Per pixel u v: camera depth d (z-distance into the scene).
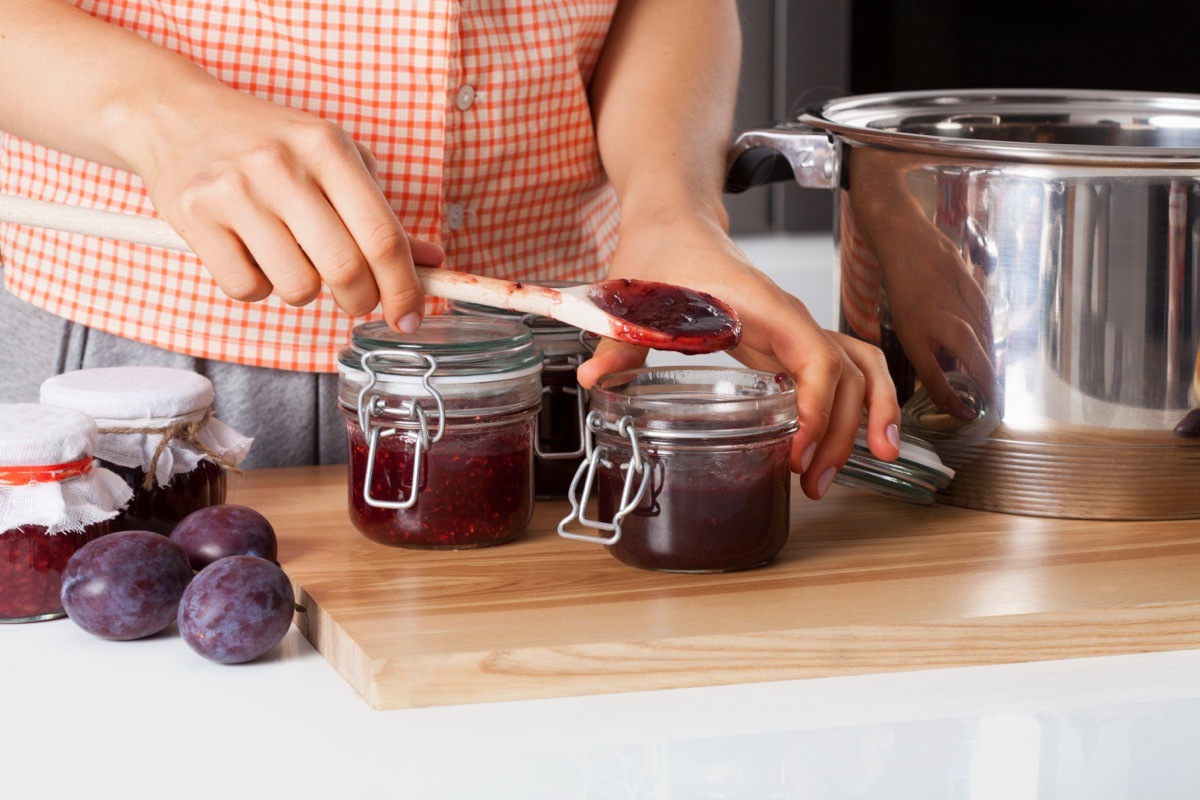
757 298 0.92
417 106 1.07
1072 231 0.93
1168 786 0.65
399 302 0.83
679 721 0.71
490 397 0.89
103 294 1.08
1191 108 1.15
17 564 0.83
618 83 1.18
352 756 0.67
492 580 0.85
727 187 1.20
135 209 1.06
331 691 0.75
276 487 1.06
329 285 0.82
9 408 0.87
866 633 0.77
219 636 0.76
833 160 1.08
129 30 1.02
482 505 0.90
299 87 1.05
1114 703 0.74
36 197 1.10
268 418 1.12
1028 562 0.89
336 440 1.15
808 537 0.94
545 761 0.67
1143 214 0.92
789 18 1.95
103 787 0.63
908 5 1.95
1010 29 1.94
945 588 0.83
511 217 1.16
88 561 0.80
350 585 0.84
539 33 1.10
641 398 0.84
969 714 0.72
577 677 0.74
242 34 1.04
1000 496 1.00
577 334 1.00
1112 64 1.94
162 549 0.81
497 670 0.73
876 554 0.90
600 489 0.89
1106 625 0.80
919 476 0.96
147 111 0.88
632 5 1.21
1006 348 0.96
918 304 0.99
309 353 1.10
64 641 0.81
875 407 0.94
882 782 0.65
